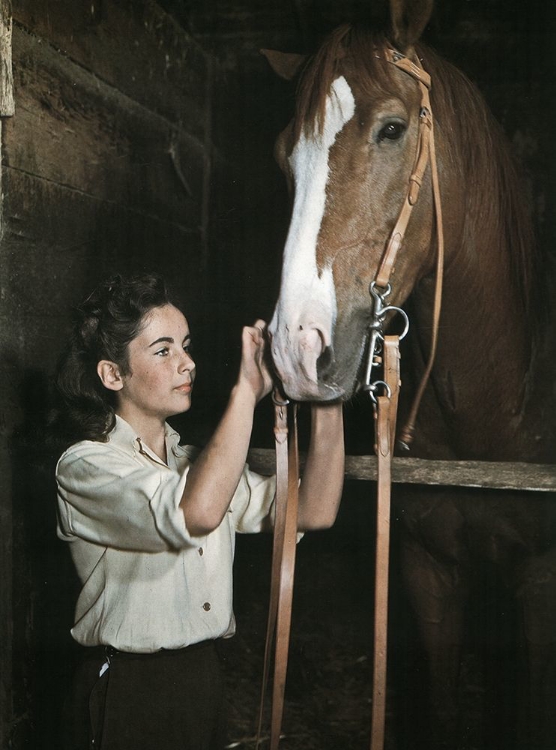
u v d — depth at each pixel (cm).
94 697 122
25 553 176
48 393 184
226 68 336
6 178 169
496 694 236
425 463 169
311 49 314
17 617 173
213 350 338
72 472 127
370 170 134
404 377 189
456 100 155
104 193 223
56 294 191
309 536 332
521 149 316
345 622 297
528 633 174
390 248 137
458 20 309
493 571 198
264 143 338
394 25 140
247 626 294
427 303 163
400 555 196
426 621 193
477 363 170
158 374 130
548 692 172
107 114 226
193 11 310
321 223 132
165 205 280
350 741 223
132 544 124
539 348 184
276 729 125
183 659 125
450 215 154
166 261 281
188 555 127
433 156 142
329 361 128
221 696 130
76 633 128
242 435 121
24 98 176
